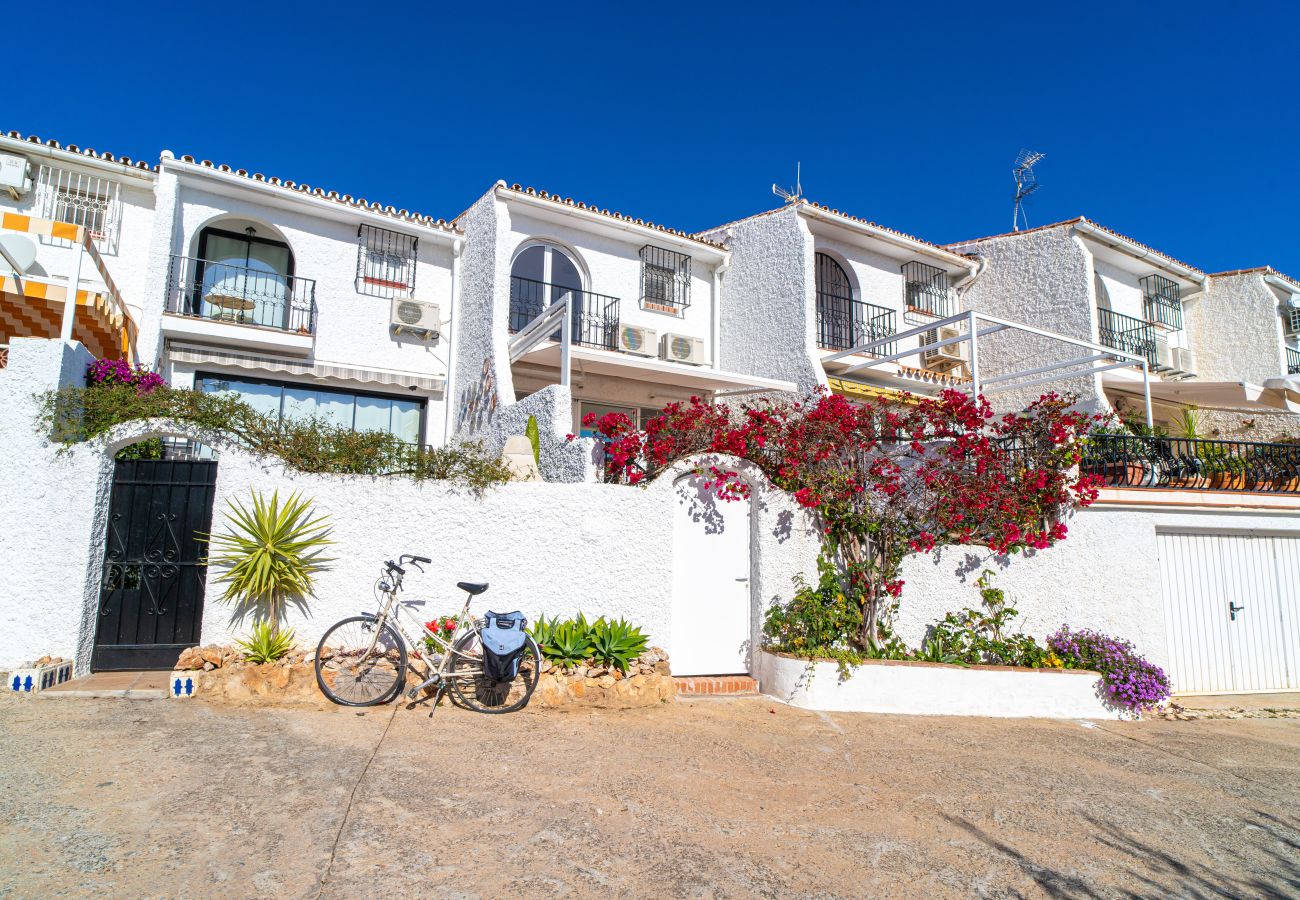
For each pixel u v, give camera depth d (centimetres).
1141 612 1152
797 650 928
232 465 816
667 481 942
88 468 784
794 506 994
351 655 784
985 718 941
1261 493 1252
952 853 523
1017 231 2180
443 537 864
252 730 662
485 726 723
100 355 1224
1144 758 814
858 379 1972
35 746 585
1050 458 1109
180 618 820
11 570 753
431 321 1591
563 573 888
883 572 1003
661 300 1852
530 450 1099
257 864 430
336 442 858
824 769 681
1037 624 1084
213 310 1470
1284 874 536
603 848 486
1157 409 2223
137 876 409
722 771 652
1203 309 2403
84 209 1353
